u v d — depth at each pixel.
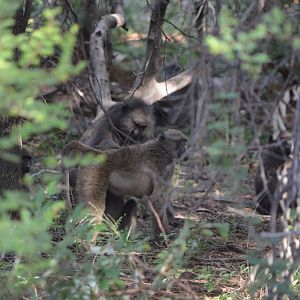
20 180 12.95
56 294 8.54
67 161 7.69
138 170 13.63
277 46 8.37
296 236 8.65
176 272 10.84
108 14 18.42
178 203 16.25
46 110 6.45
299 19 9.00
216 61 8.73
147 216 16.00
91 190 13.37
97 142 15.80
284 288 8.43
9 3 6.41
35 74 6.31
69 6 14.15
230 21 6.75
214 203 16.34
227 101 8.83
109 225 12.49
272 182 14.73
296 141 7.89
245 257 12.53
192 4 13.85
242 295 10.37
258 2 8.29
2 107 6.35
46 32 6.53
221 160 7.96
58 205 7.75
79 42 16.48
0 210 7.05
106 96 17.22
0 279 9.17
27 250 7.27
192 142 8.23
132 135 16.11
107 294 8.80
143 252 12.61
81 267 8.80
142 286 10.04
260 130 7.87
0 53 6.21
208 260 12.66
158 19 13.95
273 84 12.36
